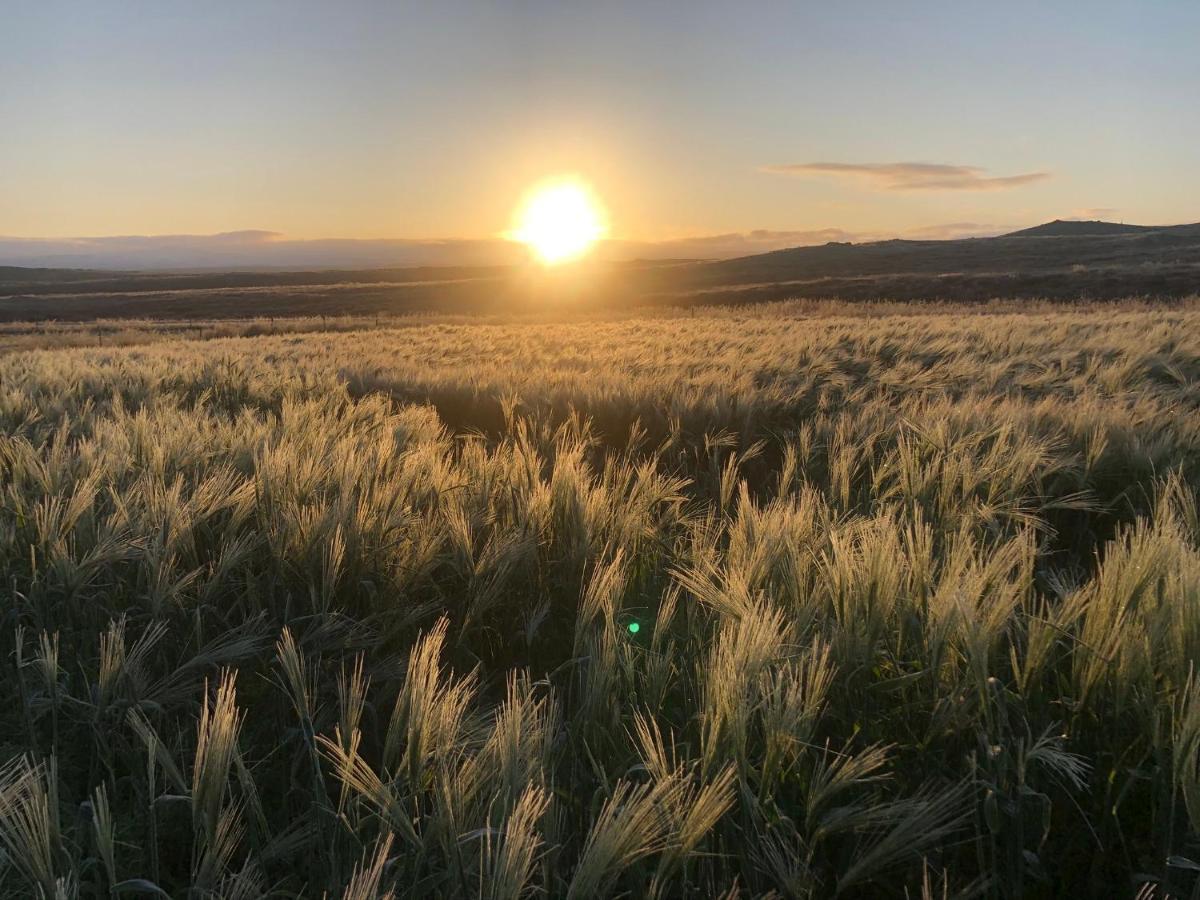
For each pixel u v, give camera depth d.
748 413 6.91
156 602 2.67
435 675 1.99
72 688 2.73
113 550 2.90
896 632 2.39
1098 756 2.06
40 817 1.57
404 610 2.99
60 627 2.84
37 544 3.26
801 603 2.52
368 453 4.39
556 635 3.13
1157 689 2.08
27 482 4.05
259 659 2.79
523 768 1.79
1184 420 5.12
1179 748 1.69
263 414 8.65
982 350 12.05
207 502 3.51
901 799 2.04
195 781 1.69
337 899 1.76
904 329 16.36
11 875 1.73
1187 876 1.86
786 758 2.01
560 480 3.69
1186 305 30.50
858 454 5.09
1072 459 4.48
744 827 1.81
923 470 4.29
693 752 2.17
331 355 18.38
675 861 1.62
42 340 34.22
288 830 2.18
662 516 4.04
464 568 3.14
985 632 2.03
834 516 3.33
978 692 2.05
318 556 3.03
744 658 2.06
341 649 2.83
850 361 11.20
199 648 2.57
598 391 8.01
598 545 3.37
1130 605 2.22
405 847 1.84
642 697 2.33
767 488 5.44
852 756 2.19
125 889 1.63
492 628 3.09
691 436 6.77
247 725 2.70
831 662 2.28
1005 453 4.44
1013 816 1.83
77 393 9.42
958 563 2.45
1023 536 2.72
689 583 2.75
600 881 1.62
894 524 3.36
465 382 9.98
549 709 2.35
